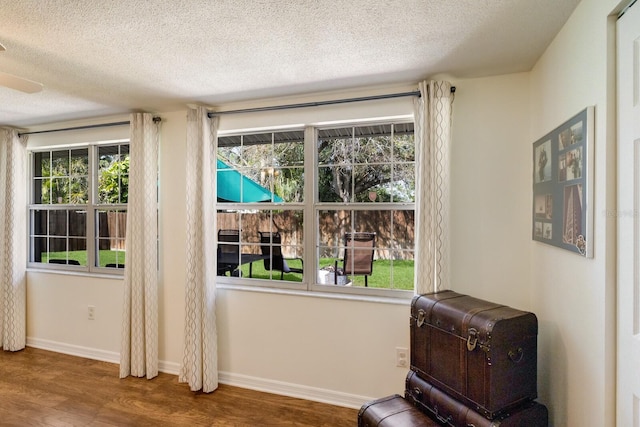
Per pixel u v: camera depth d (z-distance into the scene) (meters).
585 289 1.40
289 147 2.76
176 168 2.95
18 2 1.41
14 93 2.54
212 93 2.54
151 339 2.86
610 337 1.24
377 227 2.55
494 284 2.21
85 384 2.74
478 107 2.23
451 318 1.72
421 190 2.21
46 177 3.60
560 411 1.67
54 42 1.77
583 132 1.38
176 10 1.48
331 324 2.52
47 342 3.46
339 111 2.51
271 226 2.82
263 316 2.69
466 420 1.59
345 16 1.53
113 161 3.33
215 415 2.32
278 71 2.14
